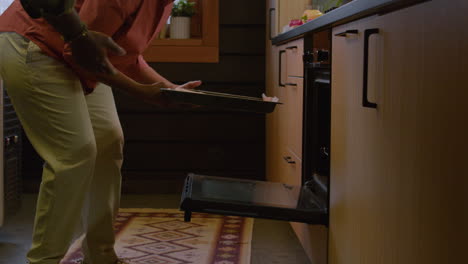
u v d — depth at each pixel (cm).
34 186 407
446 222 107
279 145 320
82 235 293
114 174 222
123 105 418
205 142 422
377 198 148
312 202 214
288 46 285
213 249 268
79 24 161
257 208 202
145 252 263
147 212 347
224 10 416
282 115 306
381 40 145
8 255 259
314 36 230
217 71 418
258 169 425
